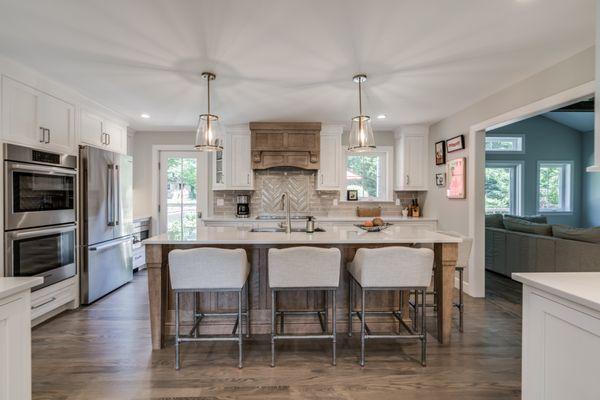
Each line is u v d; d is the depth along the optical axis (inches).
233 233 113.7
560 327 45.9
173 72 110.3
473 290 146.2
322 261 88.0
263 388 77.4
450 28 83.1
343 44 91.3
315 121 183.2
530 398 51.4
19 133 105.0
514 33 85.4
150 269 97.1
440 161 176.7
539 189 276.2
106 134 155.5
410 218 185.6
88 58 99.4
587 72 94.5
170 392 75.9
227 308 109.1
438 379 81.0
